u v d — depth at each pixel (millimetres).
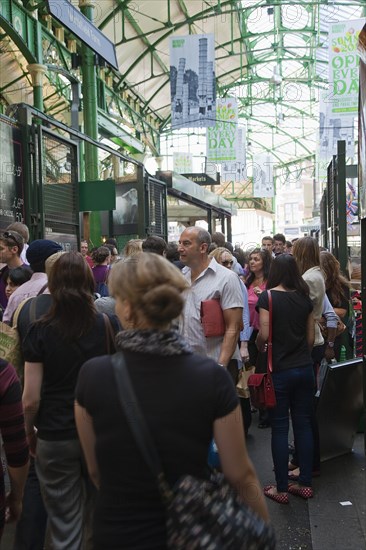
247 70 32219
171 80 15148
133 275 1523
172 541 1335
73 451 2408
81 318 2410
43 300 2697
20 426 1995
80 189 7617
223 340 3447
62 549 2365
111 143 22578
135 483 1398
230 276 3480
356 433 4996
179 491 1363
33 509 2553
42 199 6062
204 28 23969
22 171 5953
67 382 2416
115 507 1413
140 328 1519
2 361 1980
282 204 54500
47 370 2418
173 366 1472
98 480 1614
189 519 1334
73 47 17562
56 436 2402
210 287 3465
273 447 3709
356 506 3615
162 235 11836
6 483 2867
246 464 1515
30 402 2400
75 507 2428
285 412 3703
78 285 2432
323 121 18453
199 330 3451
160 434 1406
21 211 5902
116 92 23172
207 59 15000
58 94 16766
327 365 4316
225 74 30734
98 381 1480
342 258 5602
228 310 3434
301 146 43438
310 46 27203
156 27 21297
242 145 22625
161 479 1383
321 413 4266
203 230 3508
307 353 3748
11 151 5766
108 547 1402
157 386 1446
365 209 3342
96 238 11016
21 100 16047
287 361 3660
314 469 4098
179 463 1401
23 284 3344
